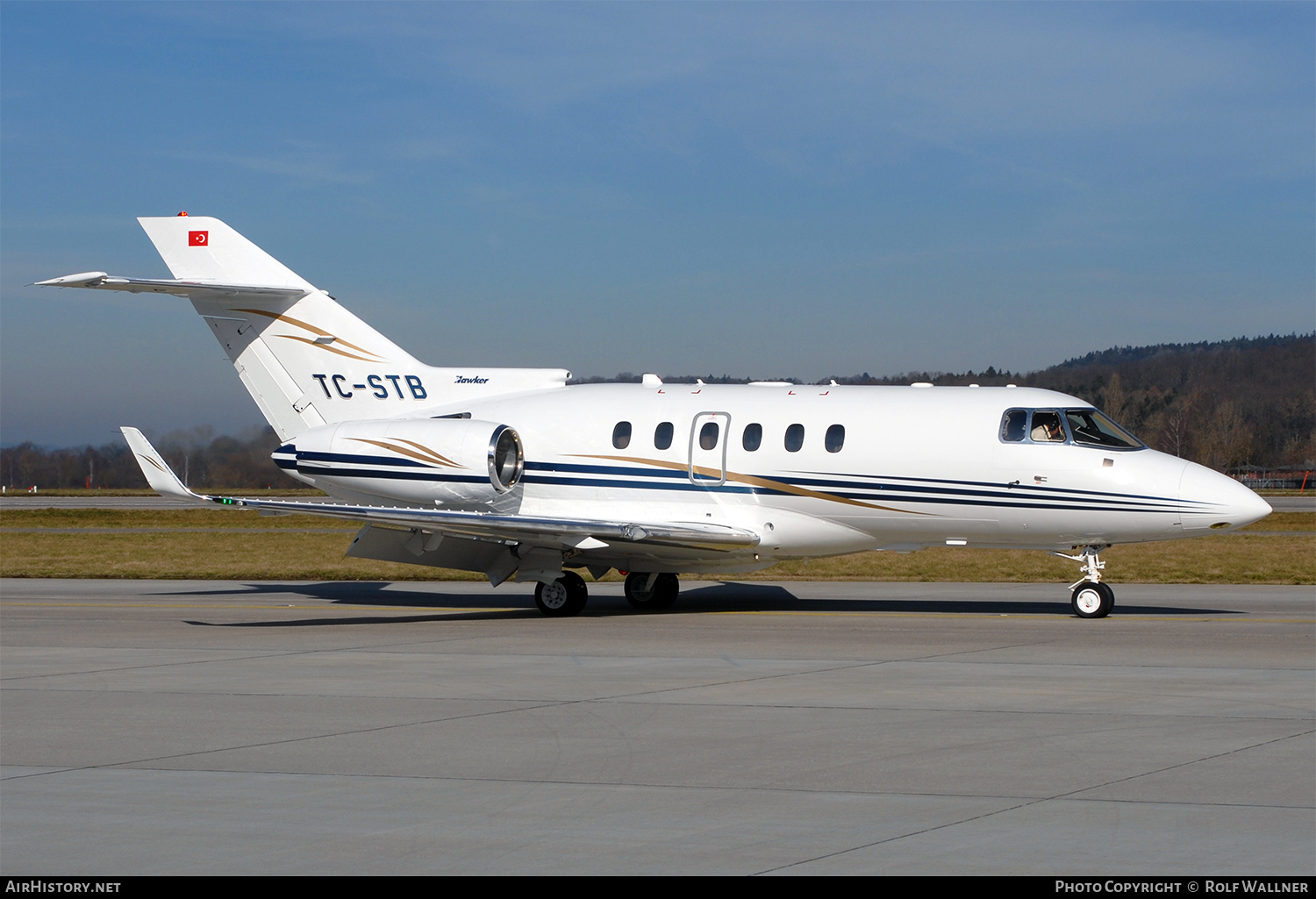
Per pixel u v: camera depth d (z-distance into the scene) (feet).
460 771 34.01
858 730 39.45
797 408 78.79
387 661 55.93
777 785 32.35
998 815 29.45
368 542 83.25
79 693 47.16
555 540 75.61
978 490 74.33
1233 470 475.31
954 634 65.82
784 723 40.68
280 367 88.99
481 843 27.27
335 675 51.49
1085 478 72.43
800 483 77.10
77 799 31.07
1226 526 70.79
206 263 87.97
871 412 77.20
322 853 26.61
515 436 82.64
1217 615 76.13
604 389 84.28
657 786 32.27
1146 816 29.30
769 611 79.71
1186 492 70.79
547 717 41.88
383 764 34.88
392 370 87.66
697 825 28.60
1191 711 42.60
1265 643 61.57
